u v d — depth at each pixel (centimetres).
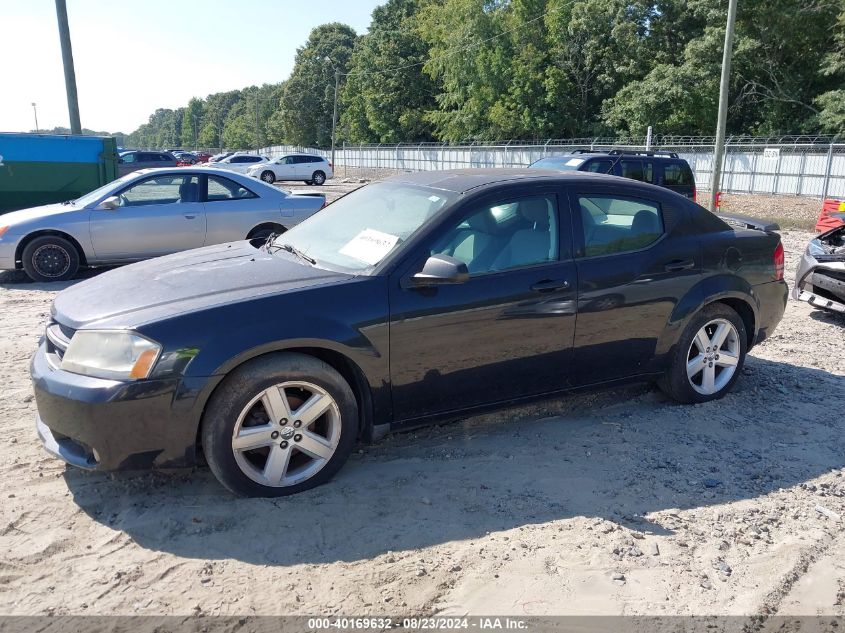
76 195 1305
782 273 532
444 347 392
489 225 415
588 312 434
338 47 8550
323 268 400
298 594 290
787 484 393
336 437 374
